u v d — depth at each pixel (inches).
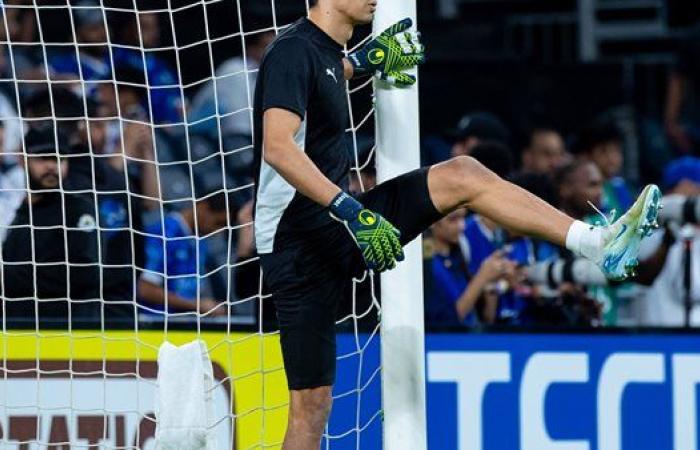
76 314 836.6
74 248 831.1
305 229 648.4
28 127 869.2
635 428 869.2
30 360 779.4
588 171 999.0
